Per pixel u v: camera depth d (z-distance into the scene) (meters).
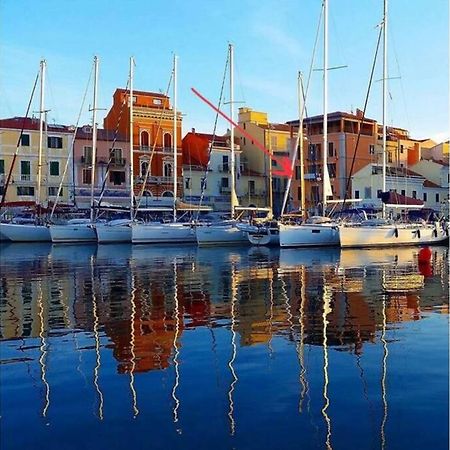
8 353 10.73
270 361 10.02
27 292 19.00
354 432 6.93
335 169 76.31
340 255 34.97
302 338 11.81
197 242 45.56
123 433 6.97
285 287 19.95
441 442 6.65
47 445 6.65
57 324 13.48
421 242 43.19
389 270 25.64
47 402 8.02
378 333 12.23
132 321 13.80
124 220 50.28
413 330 12.50
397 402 7.89
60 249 42.28
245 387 8.60
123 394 8.34
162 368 9.67
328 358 10.18
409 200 42.97
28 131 66.75
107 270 26.45
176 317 14.30
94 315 14.62
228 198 77.69
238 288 19.75
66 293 18.70
